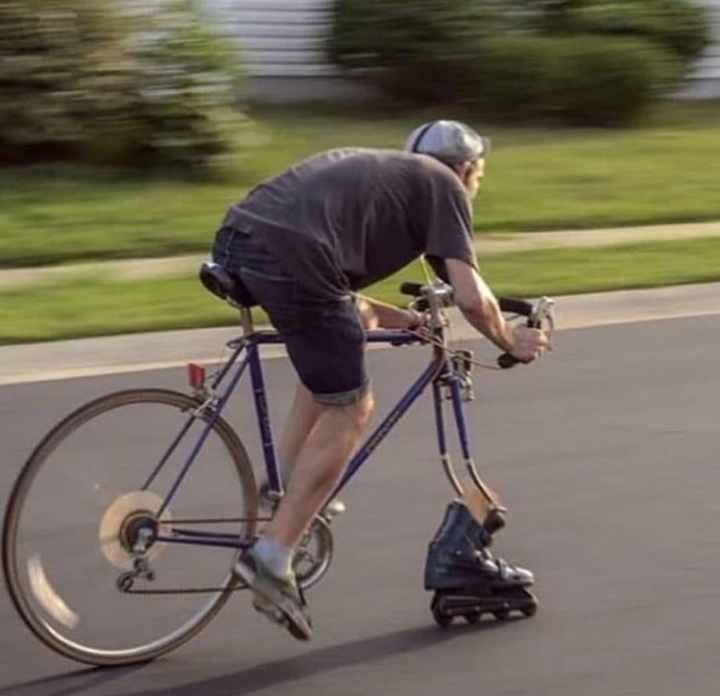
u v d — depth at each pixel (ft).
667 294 35.70
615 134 53.26
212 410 17.84
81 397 27.48
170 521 17.80
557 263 37.78
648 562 20.59
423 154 17.70
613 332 32.35
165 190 43.80
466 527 18.51
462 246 17.07
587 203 44.04
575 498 22.91
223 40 47.55
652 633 18.47
